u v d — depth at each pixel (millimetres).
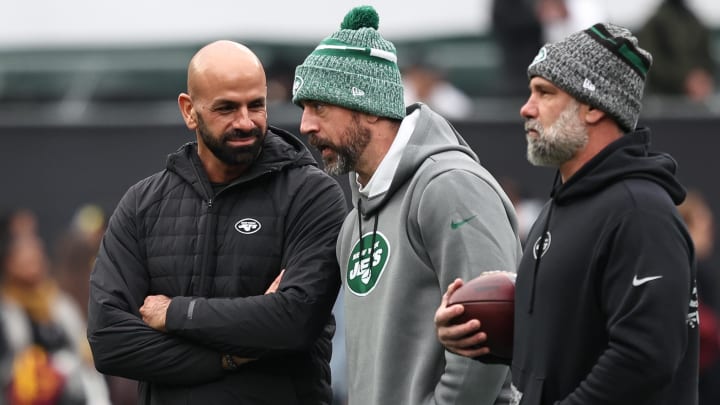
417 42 45156
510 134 35500
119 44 45375
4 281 33250
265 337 19594
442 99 39062
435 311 18609
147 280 20469
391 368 18609
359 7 19734
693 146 35406
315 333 19969
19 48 45500
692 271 15977
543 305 16312
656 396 15922
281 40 43844
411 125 19344
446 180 18500
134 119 36969
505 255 18281
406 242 18719
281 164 20375
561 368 16141
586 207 16156
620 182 16016
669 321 15312
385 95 19297
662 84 39875
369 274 19094
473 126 35688
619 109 16281
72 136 36844
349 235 19688
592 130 16375
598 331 16000
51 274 36125
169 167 20719
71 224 36562
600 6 41938
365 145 19344
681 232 15711
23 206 36750
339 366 32938
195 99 19859
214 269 20156
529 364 16500
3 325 32688
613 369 15414
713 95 42094
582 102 16328
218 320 19609
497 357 17438
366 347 19031
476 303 17250
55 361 32750
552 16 40094
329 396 20953
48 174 36781
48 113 41688
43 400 32344
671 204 15805
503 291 17281
